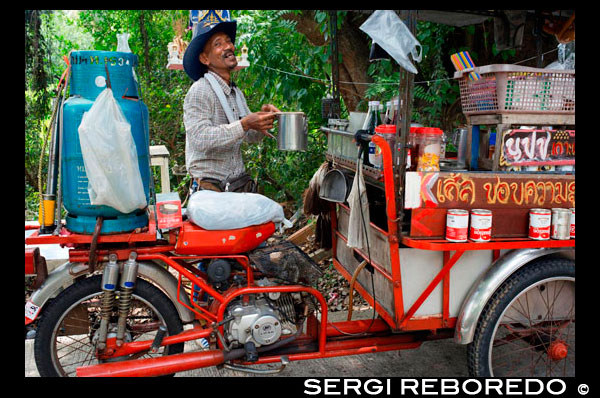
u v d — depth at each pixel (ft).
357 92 18.33
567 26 10.30
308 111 19.03
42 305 7.74
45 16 23.80
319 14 15.92
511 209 7.63
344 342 8.28
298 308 8.27
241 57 17.25
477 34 15.96
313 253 16.90
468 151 8.63
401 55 6.94
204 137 8.29
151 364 7.54
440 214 7.39
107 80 7.32
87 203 7.39
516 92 7.63
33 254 7.70
